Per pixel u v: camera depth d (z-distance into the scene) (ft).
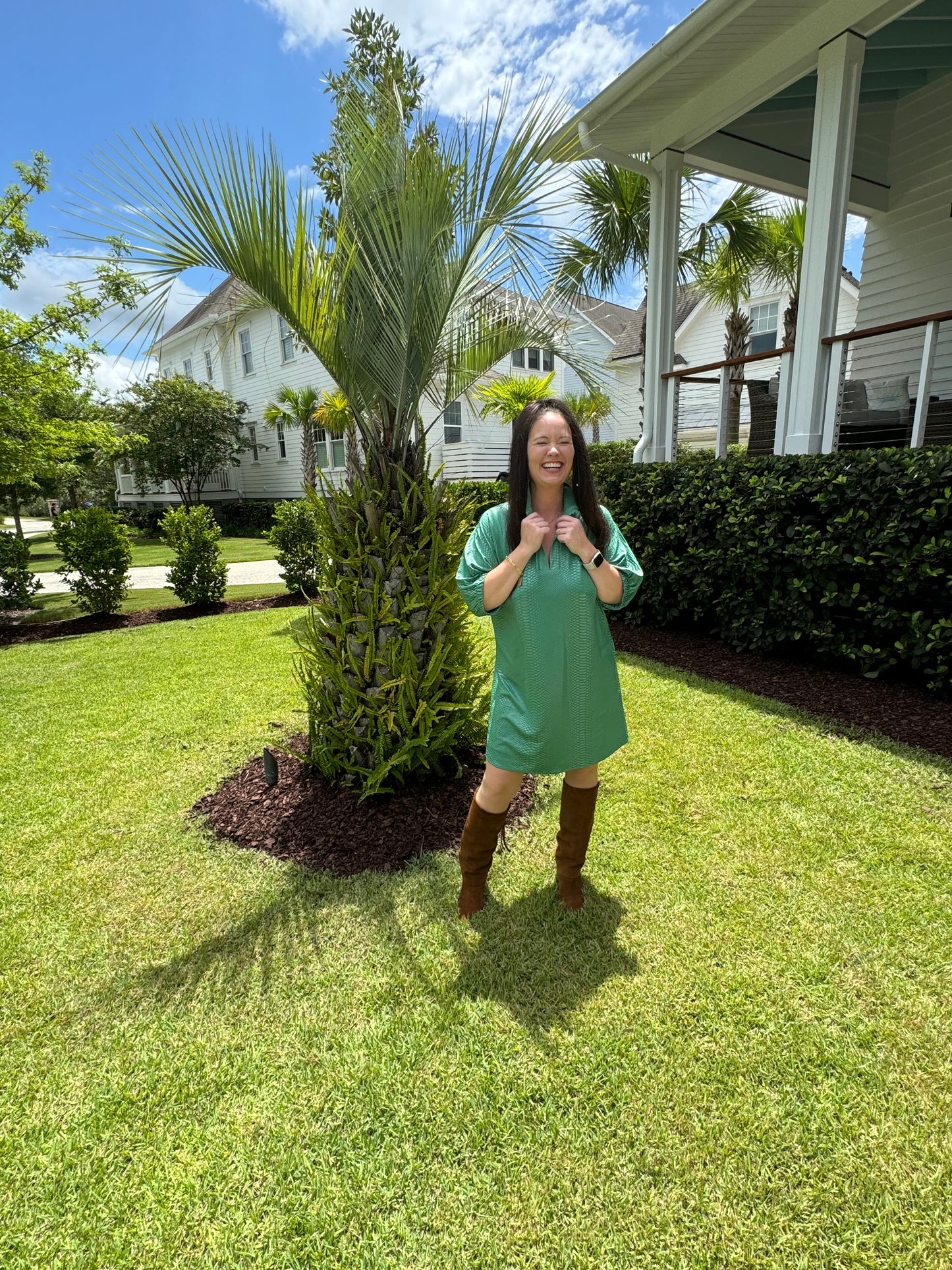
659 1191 4.37
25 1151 4.76
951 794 9.14
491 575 5.74
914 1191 4.31
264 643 20.66
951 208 22.71
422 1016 5.86
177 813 9.75
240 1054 5.54
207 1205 4.39
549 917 7.06
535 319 10.18
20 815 9.83
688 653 16.58
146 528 79.61
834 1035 5.48
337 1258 4.05
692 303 56.70
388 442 8.86
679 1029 5.60
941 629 11.93
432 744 9.50
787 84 16.75
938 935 6.56
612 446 37.68
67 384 32.14
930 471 11.60
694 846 8.27
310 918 7.25
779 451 17.39
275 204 7.41
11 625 27.43
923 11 16.25
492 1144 4.71
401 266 7.51
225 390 77.30
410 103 8.82
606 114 18.90
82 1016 6.01
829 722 11.74
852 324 45.60
